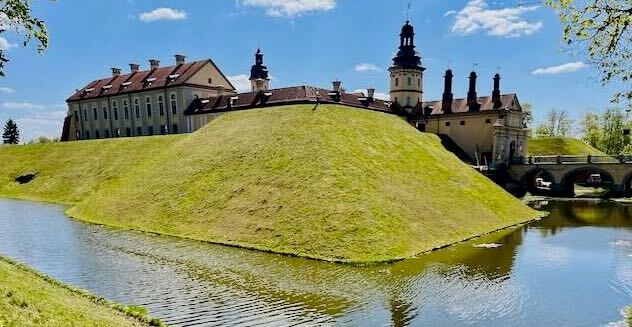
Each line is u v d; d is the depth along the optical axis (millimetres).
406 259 28266
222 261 27594
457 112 85062
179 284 23156
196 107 83062
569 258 29078
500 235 36781
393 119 60438
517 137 83000
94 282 23516
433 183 43688
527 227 40906
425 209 37062
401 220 33656
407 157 47500
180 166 46750
